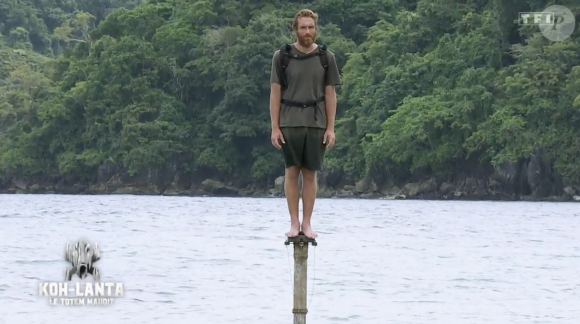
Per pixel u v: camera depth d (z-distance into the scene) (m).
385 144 107.00
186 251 40.75
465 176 104.75
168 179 125.25
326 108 15.85
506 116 99.75
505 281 32.28
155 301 27.77
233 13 135.00
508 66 107.25
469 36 110.25
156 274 33.00
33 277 31.77
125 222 61.00
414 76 111.56
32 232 51.12
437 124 102.88
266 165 121.56
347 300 28.47
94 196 116.06
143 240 46.25
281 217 67.88
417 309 27.16
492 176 102.44
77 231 52.12
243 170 125.19
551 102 98.88
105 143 127.75
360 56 121.19
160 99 126.75
